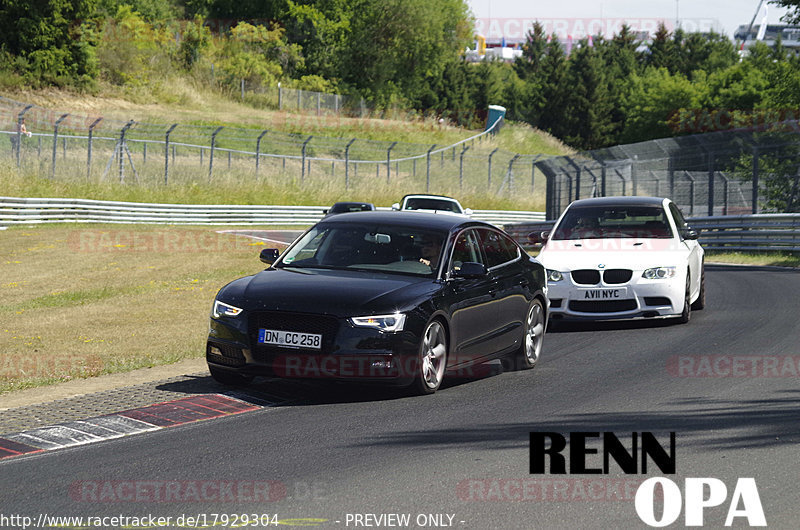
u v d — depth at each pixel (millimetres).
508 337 34375
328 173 191500
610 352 38719
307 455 22609
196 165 166500
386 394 30391
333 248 32969
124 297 62719
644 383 31703
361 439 24219
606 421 26000
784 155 103562
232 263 82625
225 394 29969
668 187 116750
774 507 18406
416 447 23312
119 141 143375
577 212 50969
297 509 18422
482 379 33344
